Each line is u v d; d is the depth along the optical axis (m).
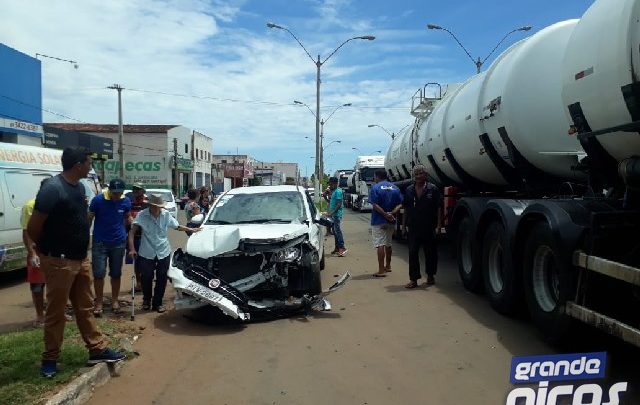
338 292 8.46
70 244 4.62
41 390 4.30
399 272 10.23
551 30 7.54
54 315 4.60
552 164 7.36
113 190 7.10
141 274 7.55
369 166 32.16
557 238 5.09
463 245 8.52
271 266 7.00
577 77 5.47
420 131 13.72
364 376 4.90
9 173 9.64
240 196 9.09
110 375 4.98
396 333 6.19
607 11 5.11
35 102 23.17
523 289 6.34
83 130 53.53
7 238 9.35
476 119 8.88
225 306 6.54
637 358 5.12
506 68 7.97
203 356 5.57
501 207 6.71
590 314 4.64
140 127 54.94
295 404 4.34
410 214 8.65
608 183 5.78
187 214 12.28
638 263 4.78
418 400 4.36
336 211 12.78
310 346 5.81
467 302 7.62
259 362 5.35
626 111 4.84
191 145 60.81
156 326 6.76
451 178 12.00
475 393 4.46
